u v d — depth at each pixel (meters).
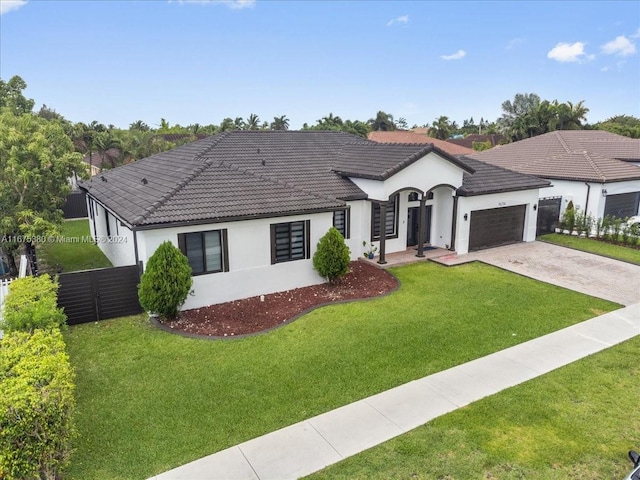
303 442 8.04
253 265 15.48
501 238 23.42
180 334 12.70
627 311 14.51
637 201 29.38
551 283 17.28
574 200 27.73
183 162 20.22
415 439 8.09
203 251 14.58
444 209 22.02
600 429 8.39
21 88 26.89
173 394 9.62
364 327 13.14
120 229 17.86
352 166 20.91
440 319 13.76
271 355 11.43
